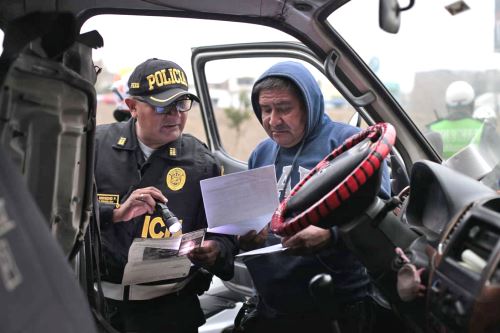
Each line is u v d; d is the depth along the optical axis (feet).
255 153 8.13
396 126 8.75
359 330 6.98
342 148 6.50
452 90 15.57
